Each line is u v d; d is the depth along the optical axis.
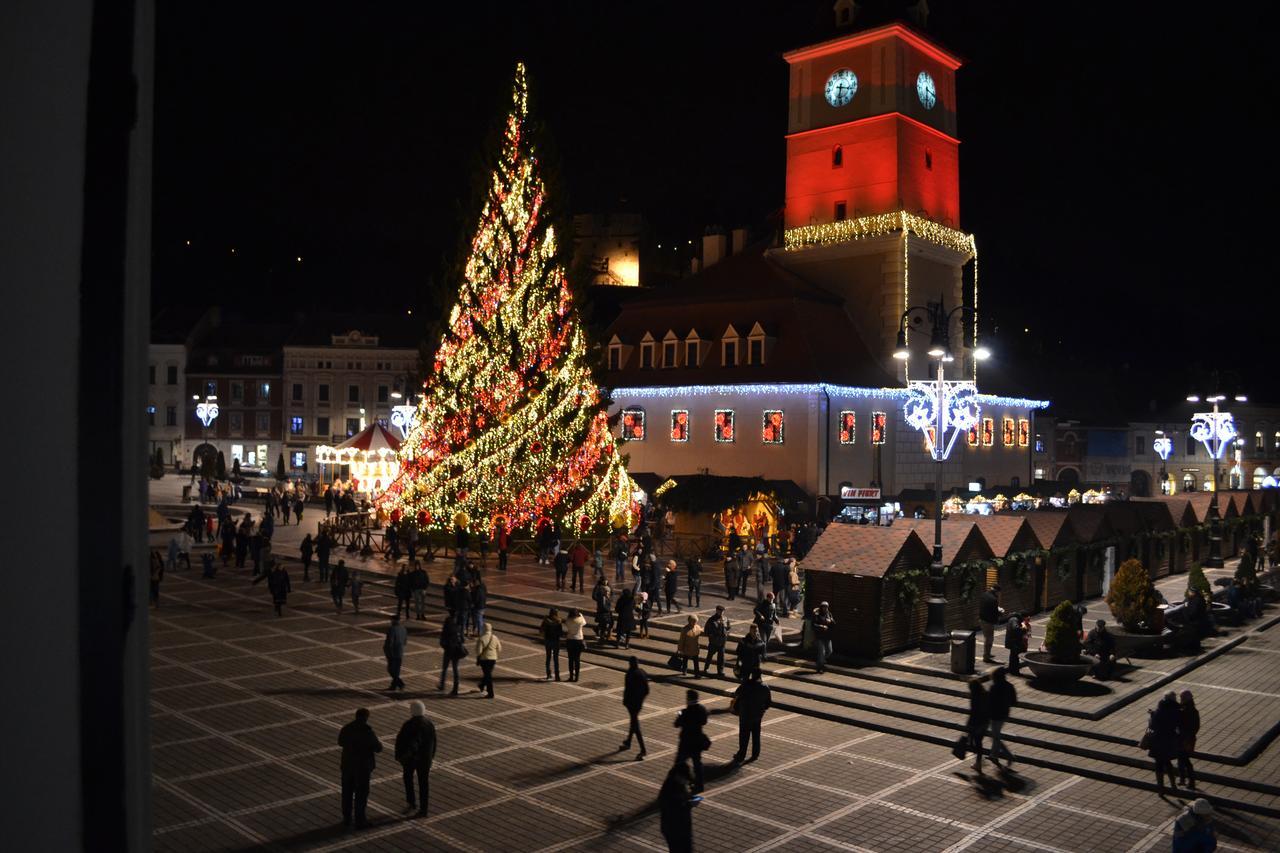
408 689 23.86
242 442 92.06
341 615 33.03
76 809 1.52
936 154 62.31
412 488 47.31
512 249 46.47
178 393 91.75
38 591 1.49
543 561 43.59
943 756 19.53
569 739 20.09
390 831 15.12
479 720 21.36
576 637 25.11
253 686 23.73
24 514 1.48
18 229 1.49
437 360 47.75
